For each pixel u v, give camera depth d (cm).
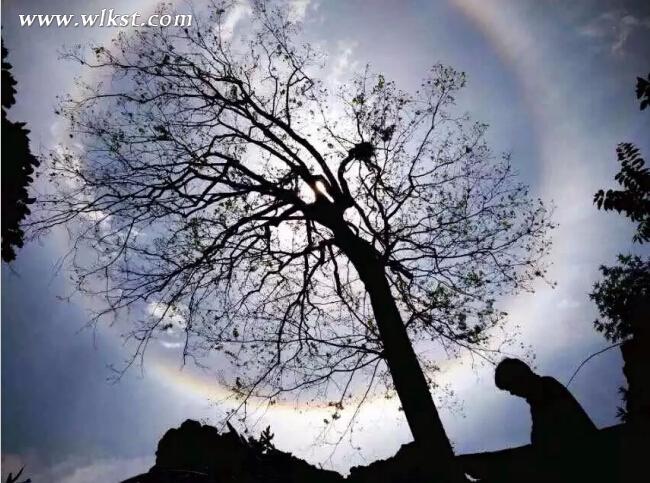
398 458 1066
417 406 1282
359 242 1498
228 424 996
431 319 1580
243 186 1617
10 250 861
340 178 1617
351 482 970
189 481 781
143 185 1564
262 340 1570
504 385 459
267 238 1638
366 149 1648
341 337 1472
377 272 1454
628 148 817
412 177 1662
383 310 1404
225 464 864
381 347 1477
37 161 884
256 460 910
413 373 1326
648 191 798
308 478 920
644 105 769
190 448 914
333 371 1460
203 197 1594
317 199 1592
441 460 899
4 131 844
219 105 1727
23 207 869
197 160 1631
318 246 1617
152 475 771
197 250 1595
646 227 827
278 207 1623
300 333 1614
